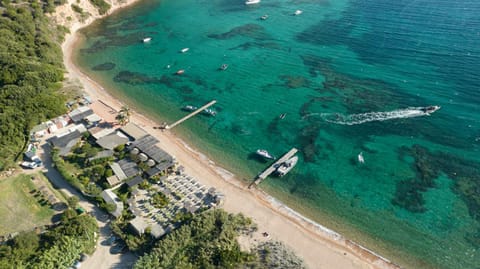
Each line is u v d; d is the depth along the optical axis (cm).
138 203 7406
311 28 15825
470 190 7700
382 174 8269
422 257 6544
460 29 14112
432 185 7894
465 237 6825
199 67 13262
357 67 12406
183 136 9762
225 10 18888
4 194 7556
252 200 7725
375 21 15850
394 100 10550
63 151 8600
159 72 13050
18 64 11169
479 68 11494
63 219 6788
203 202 7519
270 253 6406
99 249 6500
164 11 19088
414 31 14425
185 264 5966
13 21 13475
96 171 7975
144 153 8688
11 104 9619
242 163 8800
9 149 8506
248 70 12850
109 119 10144
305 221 7262
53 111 9875
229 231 6606
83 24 17025
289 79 12112
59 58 13125
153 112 10775
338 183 8119
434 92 10669
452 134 9150
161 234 6556
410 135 9262
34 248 6275
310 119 10138
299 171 8469
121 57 14225
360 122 9844
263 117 10381
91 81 12369
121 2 19538
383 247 6738
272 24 16612
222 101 11194
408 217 7269
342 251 6638
